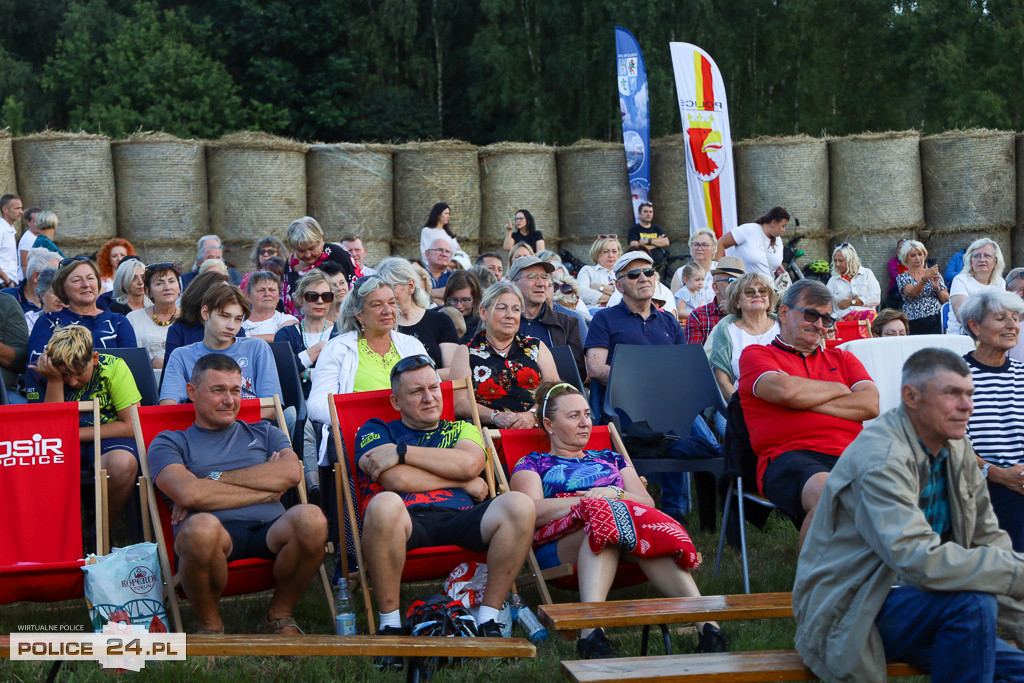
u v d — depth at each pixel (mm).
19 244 10023
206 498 4102
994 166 12391
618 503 4035
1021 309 4551
